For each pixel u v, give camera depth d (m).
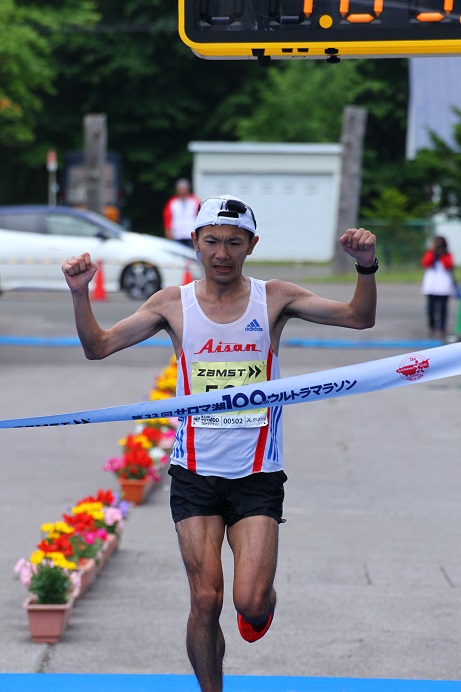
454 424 32.28
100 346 11.90
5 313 55.34
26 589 17.86
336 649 15.25
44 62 104.44
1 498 23.80
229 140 125.00
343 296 59.59
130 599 17.38
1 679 14.04
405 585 18.17
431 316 48.88
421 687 13.85
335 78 109.56
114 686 13.84
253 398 11.67
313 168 96.00
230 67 122.88
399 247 75.88
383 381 11.65
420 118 106.50
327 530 21.58
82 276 11.65
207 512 11.99
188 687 13.80
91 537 18.19
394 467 27.05
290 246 97.06
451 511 23.14
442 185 78.19
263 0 14.29
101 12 122.50
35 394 36.44
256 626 12.05
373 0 14.15
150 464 24.16
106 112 123.38
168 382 32.72
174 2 120.19
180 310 12.10
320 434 30.86
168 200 126.75
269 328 12.08
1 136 106.50
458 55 14.38
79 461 27.55
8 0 99.25
